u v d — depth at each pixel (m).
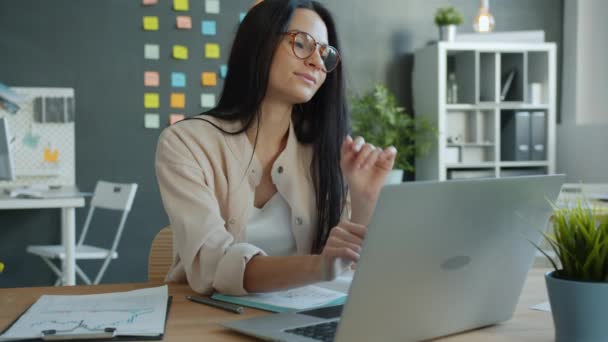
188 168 1.44
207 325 1.07
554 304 0.94
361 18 5.61
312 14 1.54
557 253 0.95
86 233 5.10
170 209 1.41
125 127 5.15
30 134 4.98
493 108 5.33
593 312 0.90
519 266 1.07
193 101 5.27
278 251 1.57
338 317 1.06
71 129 5.04
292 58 1.49
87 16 5.06
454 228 0.92
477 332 1.05
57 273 4.53
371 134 5.18
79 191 4.75
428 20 5.72
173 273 1.46
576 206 1.00
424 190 0.85
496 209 0.97
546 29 5.91
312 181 1.60
